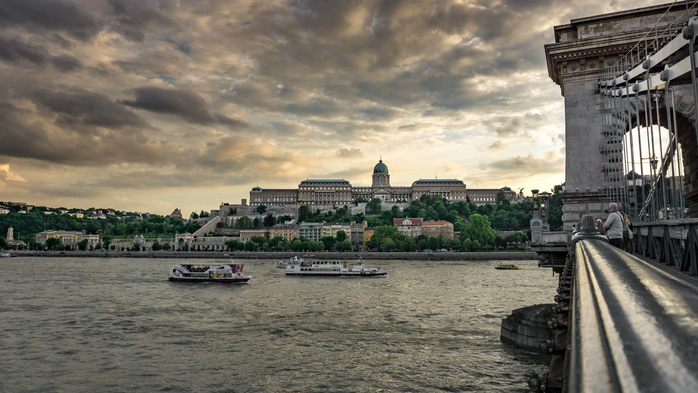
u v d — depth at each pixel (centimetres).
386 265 19425
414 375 3897
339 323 6119
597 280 450
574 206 4716
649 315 268
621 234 2058
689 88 4228
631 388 170
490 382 3669
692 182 4653
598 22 4888
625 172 3766
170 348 4869
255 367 4200
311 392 3600
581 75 4816
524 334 4572
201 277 12094
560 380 941
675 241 1645
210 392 3619
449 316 6506
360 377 3891
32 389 3703
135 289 10325
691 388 146
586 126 4753
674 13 4625
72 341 5191
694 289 332
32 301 8206
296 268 14438
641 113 4509
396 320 6262
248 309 7375
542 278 12581
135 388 3716
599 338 277
